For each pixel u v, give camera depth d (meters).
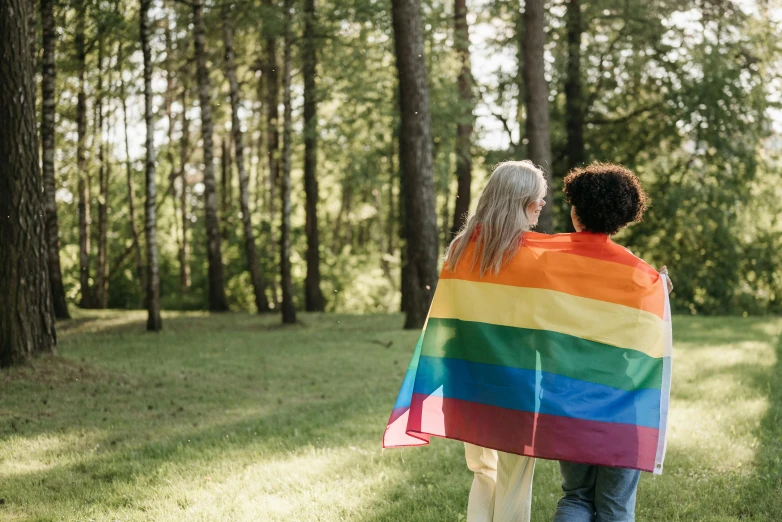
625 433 3.09
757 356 11.58
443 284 3.43
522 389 3.19
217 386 9.81
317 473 5.36
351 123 20.16
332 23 19.17
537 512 4.46
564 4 23.05
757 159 24.58
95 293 29.48
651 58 23.44
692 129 24.09
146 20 16.28
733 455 5.61
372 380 10.29
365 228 45.03
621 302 3.19
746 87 23.41
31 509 4.67
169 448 6.24
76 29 18.66
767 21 23.09
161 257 35.47
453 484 5.04
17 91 9.01
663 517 4.38
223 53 24.22
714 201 23.81
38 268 9.48
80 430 7.06
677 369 10.33
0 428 7.08
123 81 21.78
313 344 14.73
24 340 9.35
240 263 29.55
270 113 25.03
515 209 3.31
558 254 3.25
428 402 3.38
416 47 15.82
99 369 9.91
